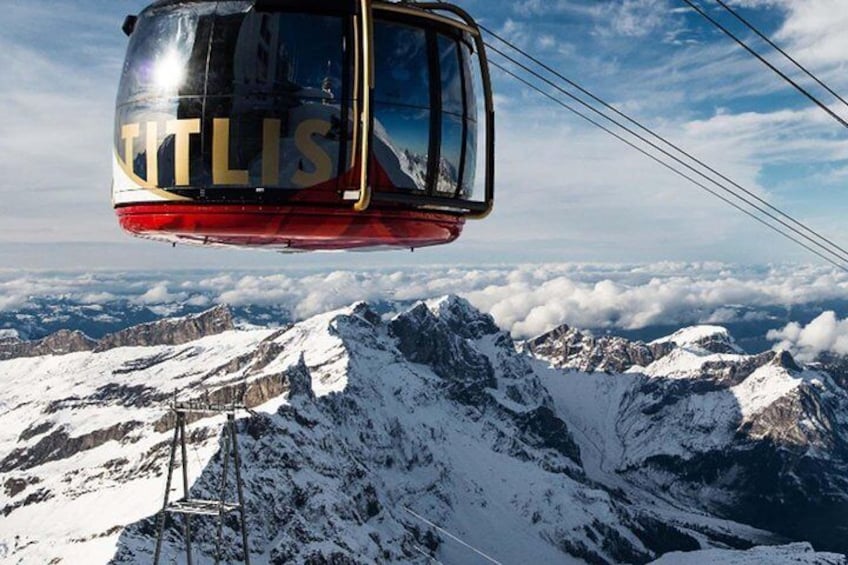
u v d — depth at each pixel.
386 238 22.52
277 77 21.30
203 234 22.39
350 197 21.36
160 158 21.83
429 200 22.11
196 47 21.69
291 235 22.03
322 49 21.42
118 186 22.83
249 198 21.27
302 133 21.23
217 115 21.39
